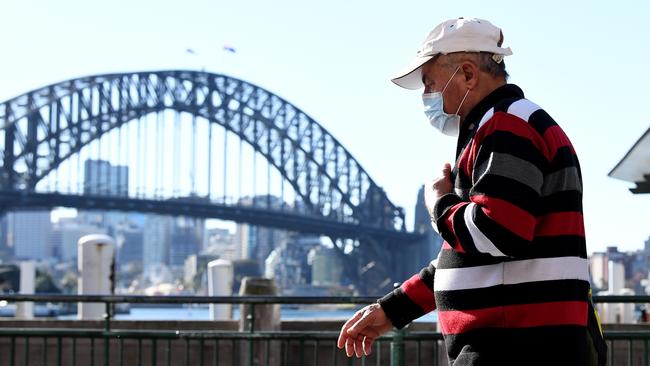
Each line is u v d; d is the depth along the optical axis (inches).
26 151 5088.6
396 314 174.1
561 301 148.0
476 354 150.6
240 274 6712.6
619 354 466.6
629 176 382.9
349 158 5836.6
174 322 558.6
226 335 379.6
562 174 151.2
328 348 500.1
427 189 161.9
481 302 150.9
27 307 832.3
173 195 5260.8
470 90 160.6
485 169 150.3
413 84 169.8
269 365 469.1
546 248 149.5
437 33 162.9
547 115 154.9
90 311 690.8
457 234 150.3
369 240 5595.5
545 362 147.2
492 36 160.9
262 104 5802.2
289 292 6766.7
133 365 511.2
